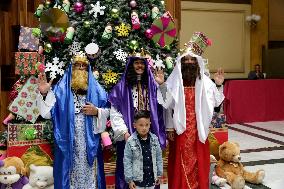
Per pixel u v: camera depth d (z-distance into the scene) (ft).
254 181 16.03
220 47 41.47
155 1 16.61
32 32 15.92
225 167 16.37
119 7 15.98
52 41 14.66
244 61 42.29
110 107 11.97
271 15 42.27
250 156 20.98
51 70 15.33
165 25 14.20
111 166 15.51
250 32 42.29
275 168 18.53
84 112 11.51
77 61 11.73
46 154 15.31
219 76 13.10
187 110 12.50
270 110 33.04
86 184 11.52
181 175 12.45
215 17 41.11
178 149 12.43
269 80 32.96
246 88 32.17
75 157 11.47
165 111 12.54
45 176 13.94
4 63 23.41
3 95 23.13
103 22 15.85
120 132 11.55
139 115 10.99
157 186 12.05
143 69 12.00
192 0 40.09
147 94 12.10
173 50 16.79
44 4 16.17
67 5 15.56
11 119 15.92
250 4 42.04
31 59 15.67
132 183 11.02
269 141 24.99
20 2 24.12
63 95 11.54
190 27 40.37
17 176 13.78
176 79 12.42
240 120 32.14
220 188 15.48
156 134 11.76
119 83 12.07
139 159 11.02
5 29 23.58
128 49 15.90
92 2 15.96
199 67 12.62
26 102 15.65
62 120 11.42
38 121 15.85
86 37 15.81
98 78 15.40
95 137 11.62
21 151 15.10
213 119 17.74
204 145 12.62
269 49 41.78
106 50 15.75
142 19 16.28
